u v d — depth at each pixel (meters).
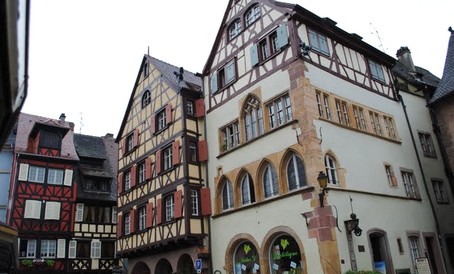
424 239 16.03
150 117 22.08
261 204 15.00
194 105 19.81
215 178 17.70
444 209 17.91
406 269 14.40
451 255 17.05
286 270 13.83
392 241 14.52
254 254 15.35
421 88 21.03
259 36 16.91
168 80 20.98
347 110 15.81
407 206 16.11
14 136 27.22
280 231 13.97
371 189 14.89
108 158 32.19
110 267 27.91
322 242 12.37
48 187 26.58
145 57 23.70
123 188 23.59
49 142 27.38
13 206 24.92
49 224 25.97
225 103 18.14
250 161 15.94
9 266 12.02
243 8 18.20
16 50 2.00
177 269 18.14
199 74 19.98
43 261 24.98
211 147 18.42
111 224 28.89
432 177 18.31
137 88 24.31
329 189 13.05
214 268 16.73
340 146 14.53
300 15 15.52
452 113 16.25
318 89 14.82
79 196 27.84
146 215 20.34
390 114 17.94
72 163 27.98
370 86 17.56
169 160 19.78
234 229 16.08
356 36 18.23
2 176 25.59
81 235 27.28
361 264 12.89
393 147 17.12
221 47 19.19
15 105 2.29
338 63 16.39
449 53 17.67
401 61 23.28
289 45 15.26
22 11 2.07
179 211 17.64
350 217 13.22
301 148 13.84
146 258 20.59
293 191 13.73
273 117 15.52
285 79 15.09
